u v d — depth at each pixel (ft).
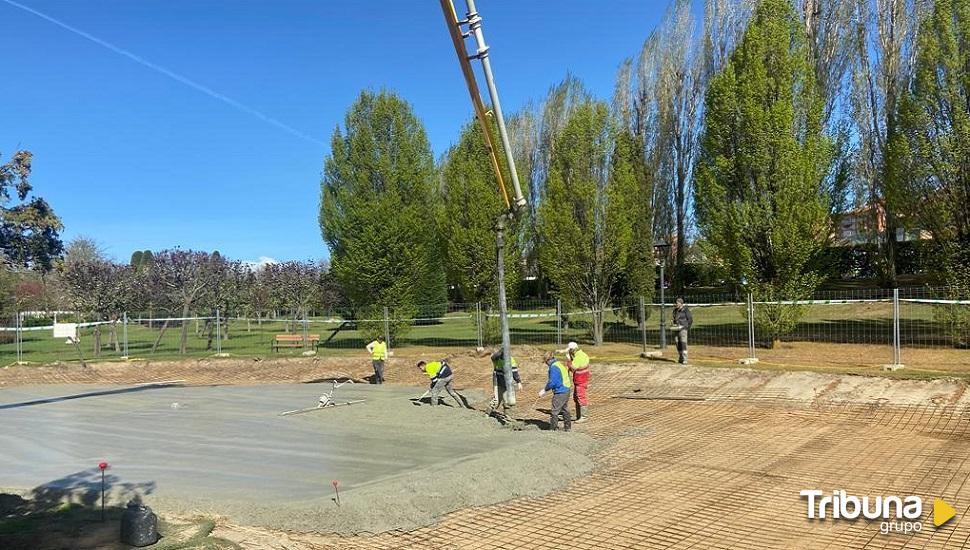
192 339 121.29
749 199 65.31
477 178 77.97
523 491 26.96
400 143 82.89
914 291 87.61
